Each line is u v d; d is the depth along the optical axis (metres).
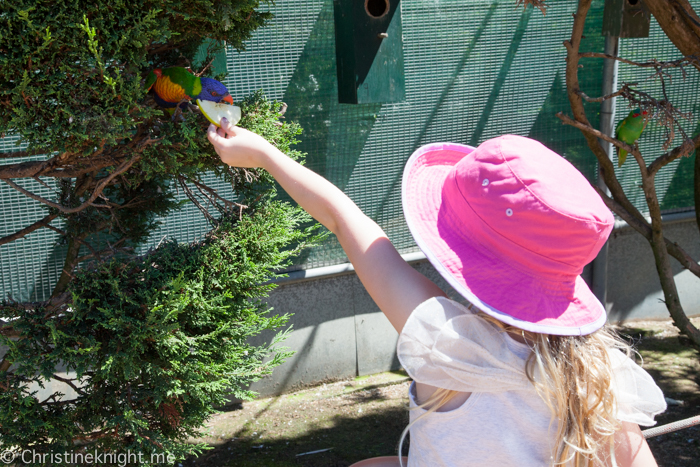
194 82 1.82
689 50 2.98
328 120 4.17
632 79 4.99
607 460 0.88
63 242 2.77
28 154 1.95
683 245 5.47
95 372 2.16
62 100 1.60
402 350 0.86
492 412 0.84
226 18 1.76
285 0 3.89
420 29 4.29
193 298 2.12
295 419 4.09
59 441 2.10
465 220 0.89
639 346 5.01
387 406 4.25
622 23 4.32
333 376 4.59
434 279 4.66
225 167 2.32
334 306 4.50
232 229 2.34
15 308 2.00
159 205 2.64
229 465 3.54
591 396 0.86
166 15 1.78
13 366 3.06
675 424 1.27
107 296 2.05
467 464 0.84
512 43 4.54
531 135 4.77
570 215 0.81
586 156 4.98
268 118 2.25
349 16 3.41
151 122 1.96
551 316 0.84
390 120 4.35
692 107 5.20
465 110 4.53
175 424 2.24
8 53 1.52
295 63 4.00
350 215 0.97
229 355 2.31
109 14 1.59
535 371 0.84
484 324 0.87
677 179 5.33
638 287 5.41
